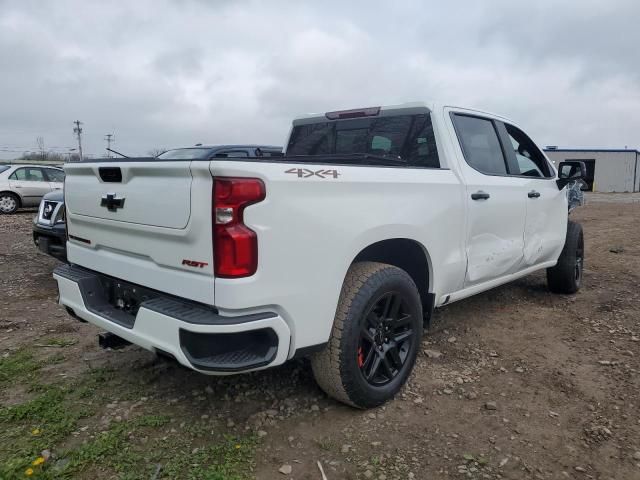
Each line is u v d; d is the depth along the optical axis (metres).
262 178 2.38
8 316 4.91
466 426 2.96
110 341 3.12
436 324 4.67
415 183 3.31
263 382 3.45
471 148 4.07
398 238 3.18
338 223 2.73
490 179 4.11
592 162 46.09
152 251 2.72
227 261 2.35
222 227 2.33
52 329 4.54
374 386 3.07
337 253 2.73
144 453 2.66
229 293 2.35
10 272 6.91
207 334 2.35
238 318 2.39
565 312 5.05
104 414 3.04
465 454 2.68
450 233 3.63
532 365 3.78
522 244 4.59
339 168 2.80
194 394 3.29
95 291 3.22
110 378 3.52
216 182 2.33
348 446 2.74
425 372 3.65
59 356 3.90
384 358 3.13
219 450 2.69
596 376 3.59
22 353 3.95
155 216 2.62
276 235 2.45
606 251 8.89
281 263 2.48
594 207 22.75
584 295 5.70
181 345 2.44
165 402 3.19
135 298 2.93
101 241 3.15
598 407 3.17
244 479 2.47
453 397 3.29
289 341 2.59
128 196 2.79
